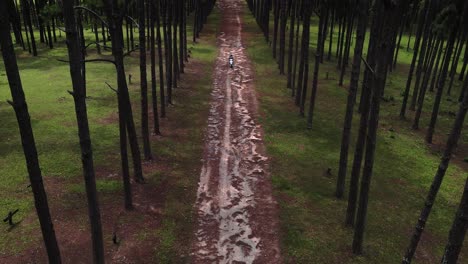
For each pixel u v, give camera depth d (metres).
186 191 21.58
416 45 33.56
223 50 56.22
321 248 17.22
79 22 37.12
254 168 24.47
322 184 22.73
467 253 17.31
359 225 16.25
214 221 19.17
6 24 8.58
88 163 11.92
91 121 29.86
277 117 33.00
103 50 54.16
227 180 22.98
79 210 18.97
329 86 42.94
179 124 30.72
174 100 35.81
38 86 37.88
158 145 26.77
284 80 44.03
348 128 19.78
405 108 34.94
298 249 17.14
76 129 28.34
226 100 36.78
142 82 22.89
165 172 23.36
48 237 10.79
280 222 19.08
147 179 22.39
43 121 29.33
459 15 27.98
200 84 41.16
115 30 17.00
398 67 53.72
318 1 80.12
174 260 16.27
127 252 16.44
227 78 43.72
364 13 18.05
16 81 9.02
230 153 26.42
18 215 18.31
